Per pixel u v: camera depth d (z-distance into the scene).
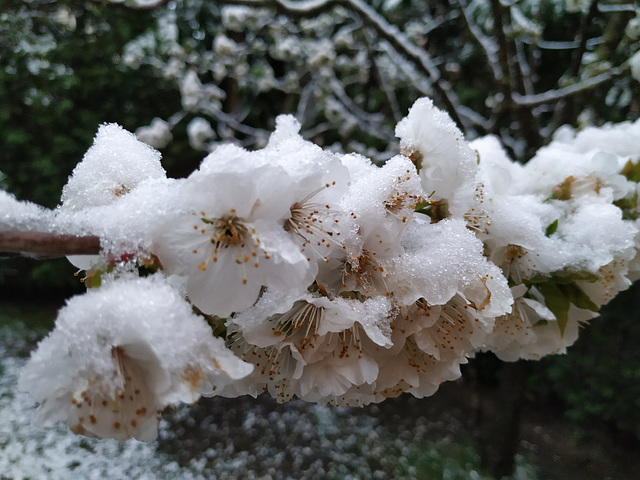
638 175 0.24
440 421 0.82
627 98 0.58
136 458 0.70
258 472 0.69
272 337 0.13
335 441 0.77
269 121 1.20
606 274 0.21
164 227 0.11
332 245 0.13
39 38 0.85
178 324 0.10
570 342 0.21
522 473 0.66
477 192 0.18
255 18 0.78
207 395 0.12
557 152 0.25
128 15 0.95
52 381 0.10
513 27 0.53
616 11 0.47
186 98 0.80
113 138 0.14
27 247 0.10
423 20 0.99
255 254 0.11
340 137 1.04
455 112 0.56
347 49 0.89
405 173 0.14
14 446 0.70
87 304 0.10
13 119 0.99
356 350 0.13
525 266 0.20
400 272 0.13
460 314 0.15
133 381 0.10
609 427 0.76
